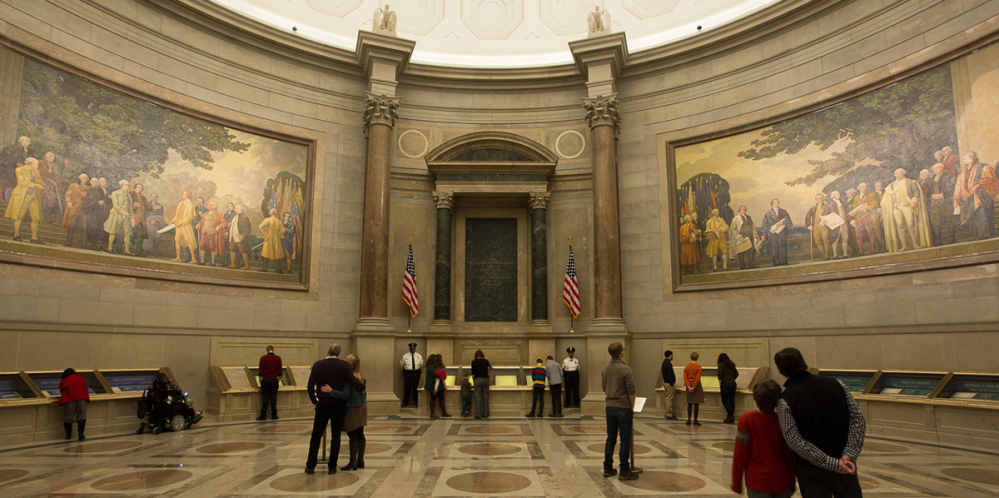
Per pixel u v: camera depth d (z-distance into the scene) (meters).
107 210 11.35
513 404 13.05
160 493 5.62
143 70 12.14
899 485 6.06
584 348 14.34
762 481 3.46
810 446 3.33
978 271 9.85
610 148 14.45
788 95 12.98
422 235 15.22
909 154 11.02
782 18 13.05
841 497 3.33
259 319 13.15
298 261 13.98
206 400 12.17
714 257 13.64
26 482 6.10
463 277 15.29
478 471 6.68
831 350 11.63
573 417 12.38
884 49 11.58
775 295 12.57
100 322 10.94
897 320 10.78
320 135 14.62
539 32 16.44
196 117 12.90
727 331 13.13
